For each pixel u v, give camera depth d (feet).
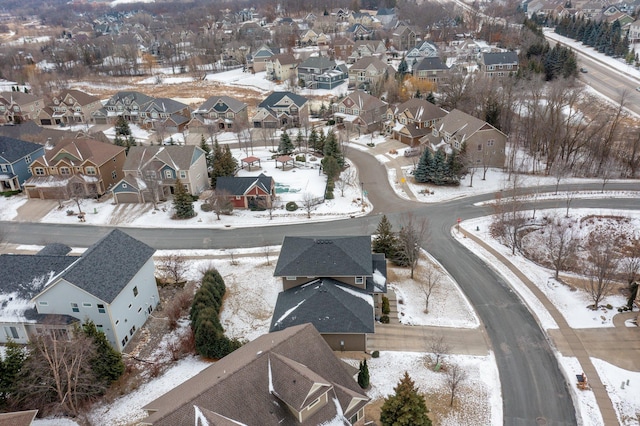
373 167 273.33
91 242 198.90
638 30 508.53
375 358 131.23
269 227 208.74
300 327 110.83
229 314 151.74
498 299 157.28
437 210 219.82
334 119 353.51
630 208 210.59
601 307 151.53
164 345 140.36
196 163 240.94
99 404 118.73
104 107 384.06
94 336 119.85
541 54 428.56
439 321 146.82
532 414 113.70
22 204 236.22
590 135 261.65
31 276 139.64
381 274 152.35
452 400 115.65
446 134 273.95
